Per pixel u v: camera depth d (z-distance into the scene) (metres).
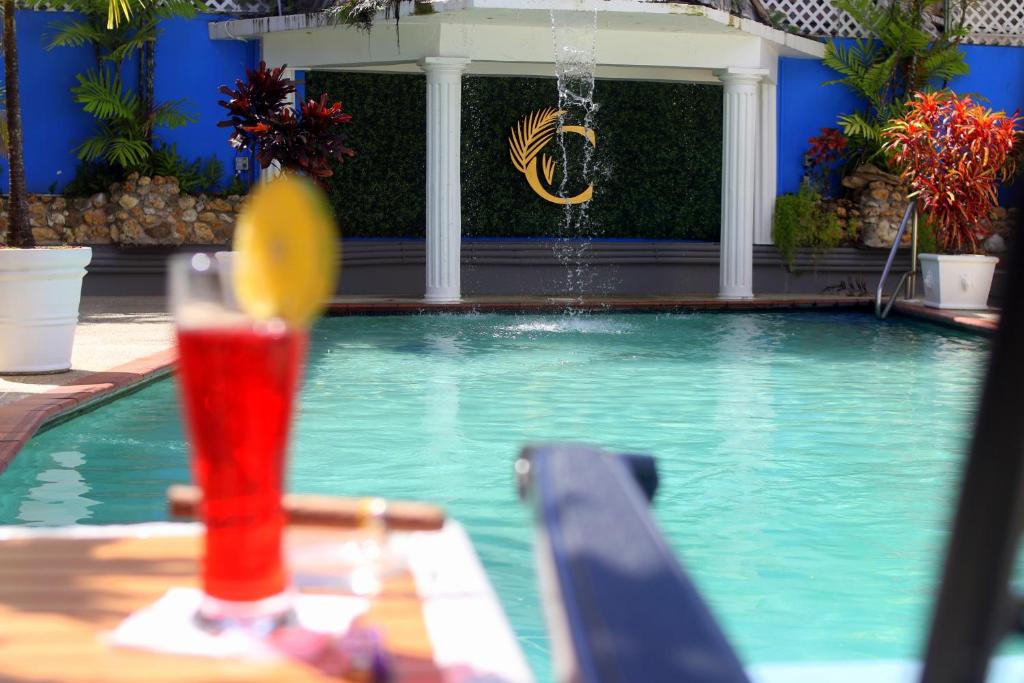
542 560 0.88
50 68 14.00
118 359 8.10
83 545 1.27
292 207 0.89
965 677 0.58
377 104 15.02
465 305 13.09
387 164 15.13
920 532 4.14
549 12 12.52
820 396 7.36
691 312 13.58
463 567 1.19
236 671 0.91
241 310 0.90
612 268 15.59
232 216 14.15
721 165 15.31
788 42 14.31
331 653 0.94
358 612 1.04
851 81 15.34
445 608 1.07
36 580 1.14
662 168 15.83
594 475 0.99
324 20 13.11
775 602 3.36
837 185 15.80
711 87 15.85
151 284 14.19
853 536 4.09
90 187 14.00
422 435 5.91
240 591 0.98
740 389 7.61
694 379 8.06
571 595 0.77
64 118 14.07
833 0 15.16
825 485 4.88
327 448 5.55
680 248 15.66
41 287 7.15
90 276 13.98
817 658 2.90
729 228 14.42
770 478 5.01
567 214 15.65
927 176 12.66
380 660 0.90
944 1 15.64
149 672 0.91
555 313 13.25
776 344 10.25
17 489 4.60
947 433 6.10
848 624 3.17
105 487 4.64
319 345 9.87
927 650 0.60
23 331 7.17
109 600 1.08
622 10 12.39
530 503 1.04
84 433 5.86
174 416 6.40
